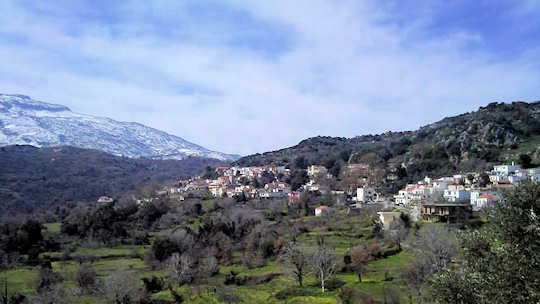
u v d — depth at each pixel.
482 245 31.20
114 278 91.19
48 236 150.12
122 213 179.00
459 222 115.44
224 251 130.38
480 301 28.50
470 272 30.81
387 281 87.81
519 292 26.67
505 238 28.98
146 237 152.00
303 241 129.50
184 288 101.31
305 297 87.50
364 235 129.75
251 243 134.25
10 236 130.88
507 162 183.62
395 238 114.25
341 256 107.75
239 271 116.81
